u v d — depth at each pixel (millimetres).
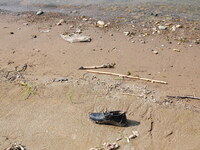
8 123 5105
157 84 6098
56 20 9945
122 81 6211
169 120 5098
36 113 5348
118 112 5027
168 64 6863
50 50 7637
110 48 7695
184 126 4957
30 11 11062
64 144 4605
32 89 6039
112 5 11492
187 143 4605
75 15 10438
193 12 10289
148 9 10805
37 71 6688
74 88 6023
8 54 7473
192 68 6664
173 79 6262
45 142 4660
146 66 6797
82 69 6703
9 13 10852
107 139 4691
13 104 5617
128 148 4492
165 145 4570
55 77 6422
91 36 8453
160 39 8180
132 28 9031
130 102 5562
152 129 4898
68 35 8453
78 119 5160
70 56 7305
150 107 5414
